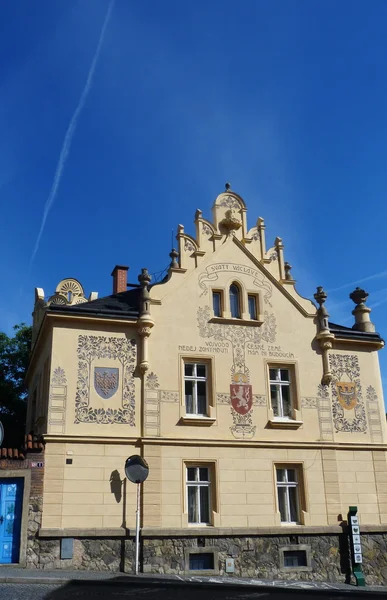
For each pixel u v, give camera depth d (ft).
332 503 72.84
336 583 67.82
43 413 70.90
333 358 80.33
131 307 74.54
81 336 69.97
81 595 49.39
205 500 69.36
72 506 63.57
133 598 49.62
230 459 70.69
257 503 69.92
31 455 63.93
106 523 64.03
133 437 67.72
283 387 77.46
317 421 75.92
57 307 69.56
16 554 60.75
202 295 76.18
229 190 81.92
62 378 67.67
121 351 70.90
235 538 67.56
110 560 62.69
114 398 68.95
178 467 68.39
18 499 62.44
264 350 76.84
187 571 64.59
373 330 84.28
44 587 52.01
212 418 71.20
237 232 80.89
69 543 61.87
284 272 81.46
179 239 77.61
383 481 76.64
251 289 78.84
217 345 74.84
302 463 73.51
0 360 113.60
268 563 67.77
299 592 58.49
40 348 79.82
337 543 71.26
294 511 72.38
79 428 66.54
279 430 74.08
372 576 71.15
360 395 79.92
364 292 86.43
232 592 55.88
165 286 74.84
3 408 110.63
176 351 72.79
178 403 70.90
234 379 74.23
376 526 73.51
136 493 65.82
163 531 65.00
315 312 80.79
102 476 65.57
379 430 79.05
